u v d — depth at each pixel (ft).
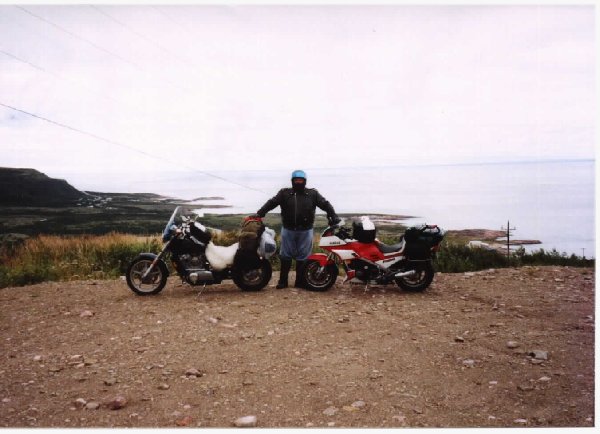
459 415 11.27
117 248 37.58
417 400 12.01
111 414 11.35
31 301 22.18
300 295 23.00
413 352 15.20
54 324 18.54
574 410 11.43
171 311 20.10
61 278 30.86
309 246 24.47
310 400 12.03
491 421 10.99
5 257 38.42
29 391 12.60
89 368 14.10
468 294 23.00
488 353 15.10
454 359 14.61
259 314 19.53
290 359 14.64
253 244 22.99
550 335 16.75
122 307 20.90
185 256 23.04
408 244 23.53
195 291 24.17
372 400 12.01
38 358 14.83
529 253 34.71
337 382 13.03
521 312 19.70
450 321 18.54
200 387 12.78
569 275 26.71
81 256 36.17
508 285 24.68
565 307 20.29
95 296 23.08
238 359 14.66
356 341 16.22
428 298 22.38
